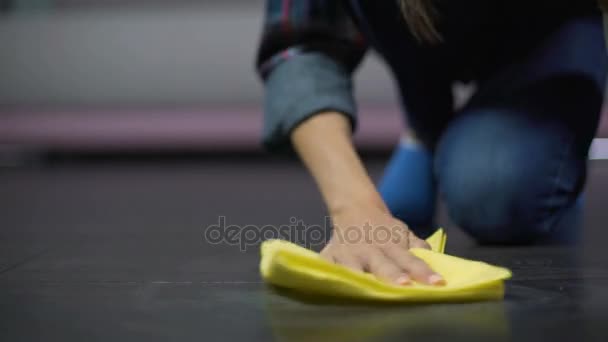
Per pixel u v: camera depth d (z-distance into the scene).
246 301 1.18
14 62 6.40
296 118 1.57
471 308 1.11
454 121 1.95
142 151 6.27
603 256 1.61
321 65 1.66
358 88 6.23
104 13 6.47
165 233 2.13
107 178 4.46
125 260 1.64
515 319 1.04
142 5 6.63
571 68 1.85
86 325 1.05
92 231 2.19
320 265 1.13
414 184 2.28
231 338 0.97
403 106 2.30
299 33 1.71
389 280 1.17
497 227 1.75
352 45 1.77
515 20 1.92
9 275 1.47
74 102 6.43
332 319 1.05
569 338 0.95
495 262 1.55
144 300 1.21
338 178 1.44
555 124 1.79
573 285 1.28
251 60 6.37
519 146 1.75
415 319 1.04
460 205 1.79
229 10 6.42
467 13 1.81
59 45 6.41
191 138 6.21
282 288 1.27
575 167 1.81
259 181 4.11
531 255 1.63
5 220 2.50
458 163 1.80
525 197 1.72
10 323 1.07
